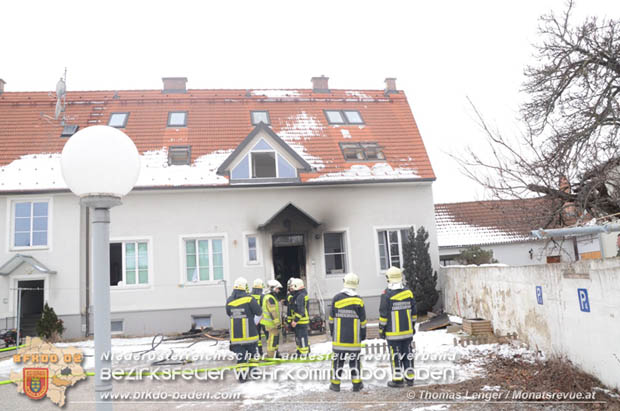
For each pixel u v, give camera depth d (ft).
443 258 81.71
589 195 28.17
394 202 63.16
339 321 26.53
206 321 57.67
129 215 58.13
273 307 37.14
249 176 61.11
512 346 35.27
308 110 72.69
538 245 81.61
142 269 57.82
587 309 25.71
